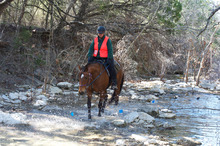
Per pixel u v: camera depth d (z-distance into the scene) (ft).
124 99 32.04
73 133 18.38
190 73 63.62
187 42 55.21
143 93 37.22
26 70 37.04
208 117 25.11
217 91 42.65
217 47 58.08
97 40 22.40
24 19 48.42
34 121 20.66
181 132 19.93
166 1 47.75
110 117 23.38
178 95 37.22
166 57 60.03
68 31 50.60
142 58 57.36
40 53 41.39
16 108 24.32
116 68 24.06
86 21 51.44
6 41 38.58
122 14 52.60
